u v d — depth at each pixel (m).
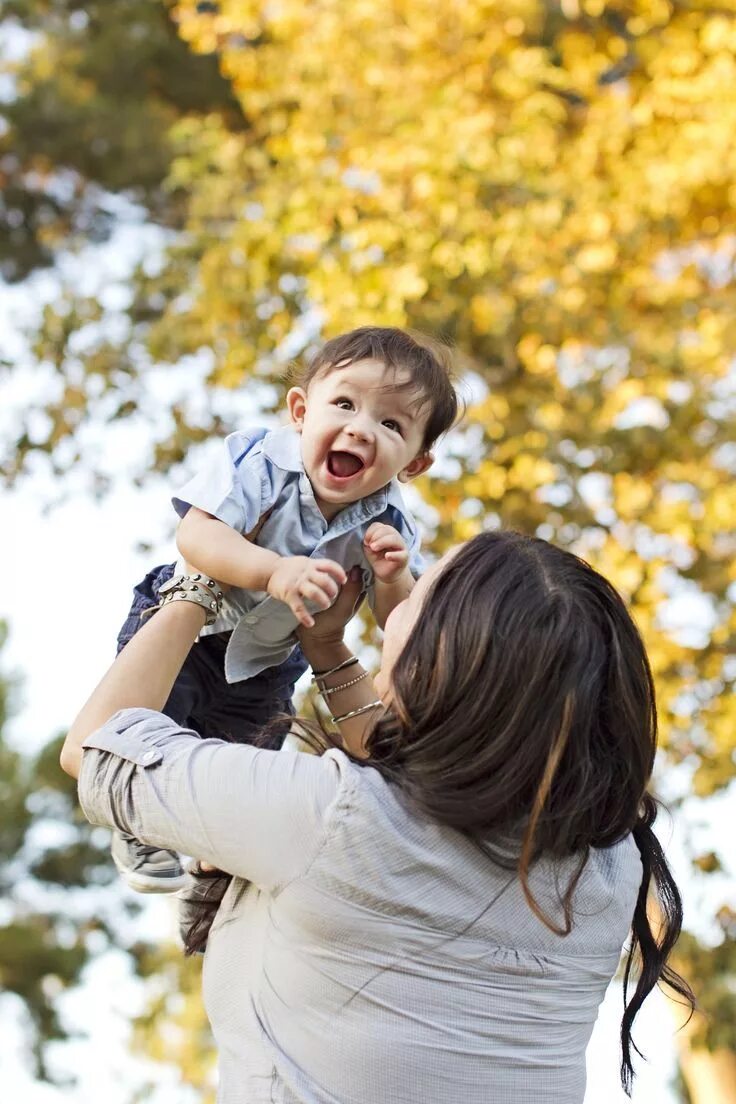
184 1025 9.92
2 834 12.24
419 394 2.13
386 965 1.51
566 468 6.43
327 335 6.32
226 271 6.66
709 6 7.15
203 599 1.90
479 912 1.53
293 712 2.39
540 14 7.31
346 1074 1.50
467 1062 1.52
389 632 1.72
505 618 1.55
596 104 7.29
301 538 2.10
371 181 6.60
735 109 6.88
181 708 2.18
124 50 10.16
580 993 1.62
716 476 6.72
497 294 6.38
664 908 1.80
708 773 6.25
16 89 9.96
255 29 7.55
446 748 1.53
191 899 1.79
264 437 2.17
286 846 1.51
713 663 6.42
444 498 6.35
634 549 6.54
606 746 1.59
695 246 7.34
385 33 7.07
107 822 1.68
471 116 6.77
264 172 7.18
